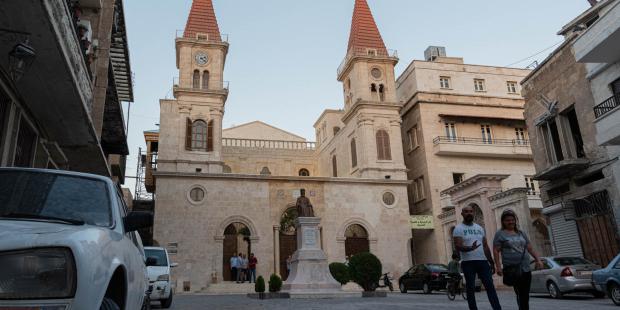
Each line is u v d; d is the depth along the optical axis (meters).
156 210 32.72
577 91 22.38
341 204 36.28
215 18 39.94
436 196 37.41
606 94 20.50
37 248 3.36
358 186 37.03
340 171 43.88
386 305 12.91
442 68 41.44
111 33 19.09
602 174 21.55
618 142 18.61
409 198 40.91
